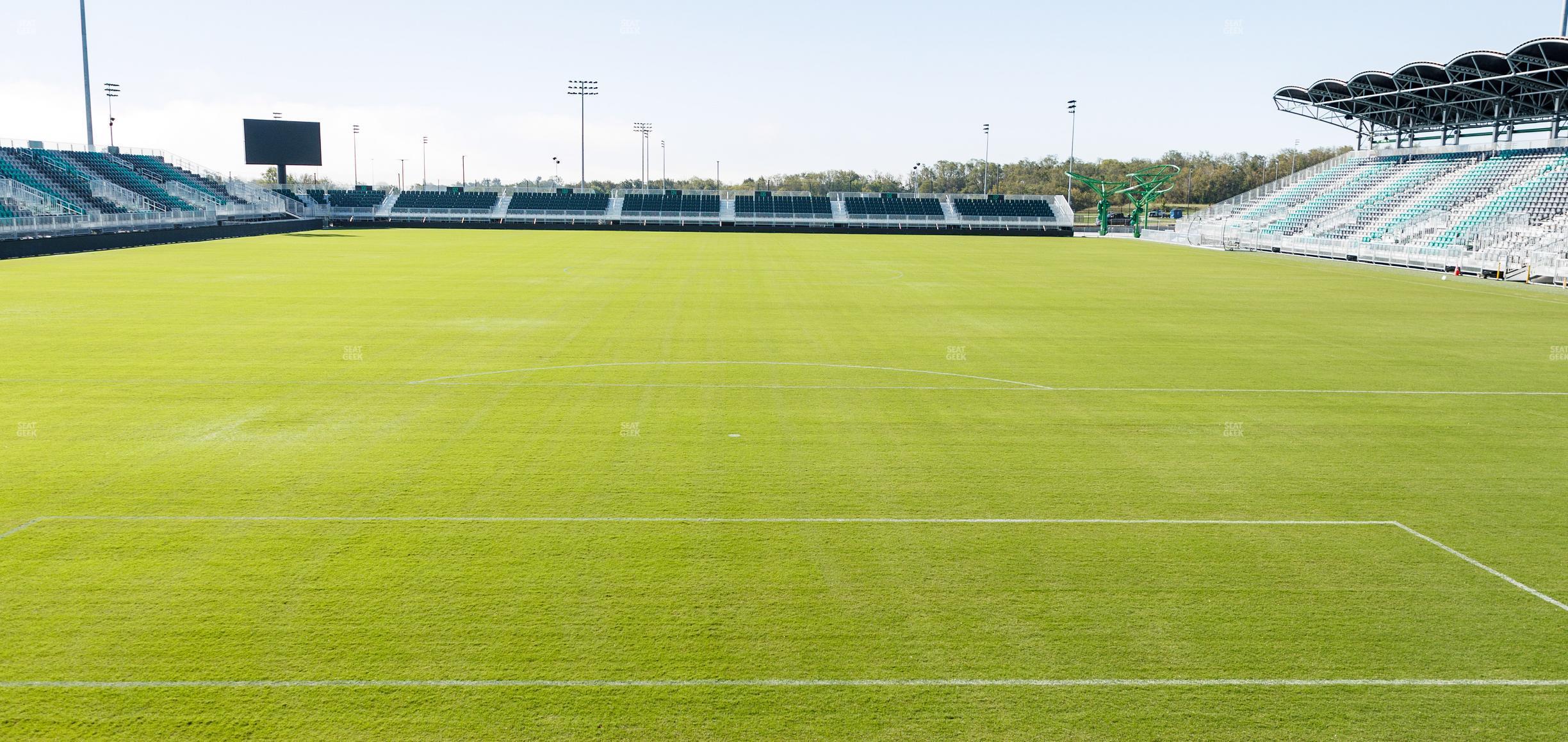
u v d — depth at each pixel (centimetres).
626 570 809
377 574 793
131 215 5047
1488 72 4638
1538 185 4441
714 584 784
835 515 950
